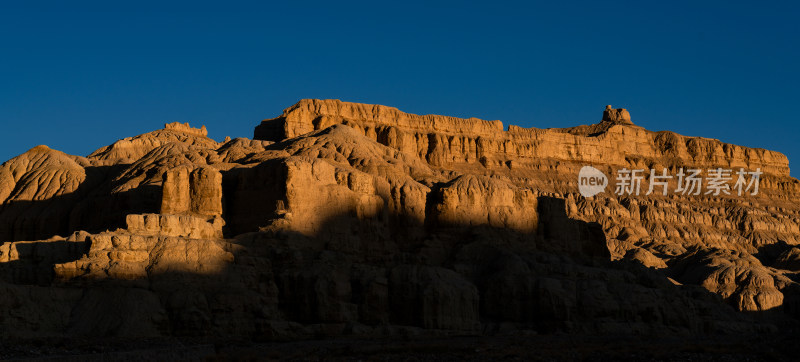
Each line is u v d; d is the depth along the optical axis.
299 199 114.25
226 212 119.81
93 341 86.56
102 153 177.25
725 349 93.38
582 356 87.88
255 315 99.31
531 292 113.56
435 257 123.19
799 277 185.12
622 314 114.94
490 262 120.31
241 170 121.19
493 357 85.56
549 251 130.38
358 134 155.25
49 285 96.88
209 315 96.31
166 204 116.38
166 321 93.50
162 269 97.06
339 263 110.25
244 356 83.75
